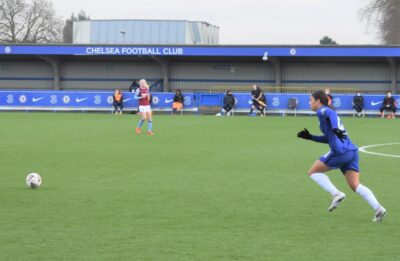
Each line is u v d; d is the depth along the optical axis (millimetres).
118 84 51031
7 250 7941
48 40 83375
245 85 49875
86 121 34719
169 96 44656
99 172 15070
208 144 22141
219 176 14484
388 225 9445
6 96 45625
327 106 9781
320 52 45250
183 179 13992
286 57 48469
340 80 48719
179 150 20094
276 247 8148
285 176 14523
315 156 18609
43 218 9836
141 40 66000
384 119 39219
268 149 20547
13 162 16906
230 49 46125
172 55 47344
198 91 50156
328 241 8469
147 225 9375
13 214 10125
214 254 7797
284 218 9922
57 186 12961
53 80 51312
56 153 19062
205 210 10523
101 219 9781
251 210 10547
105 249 8000
